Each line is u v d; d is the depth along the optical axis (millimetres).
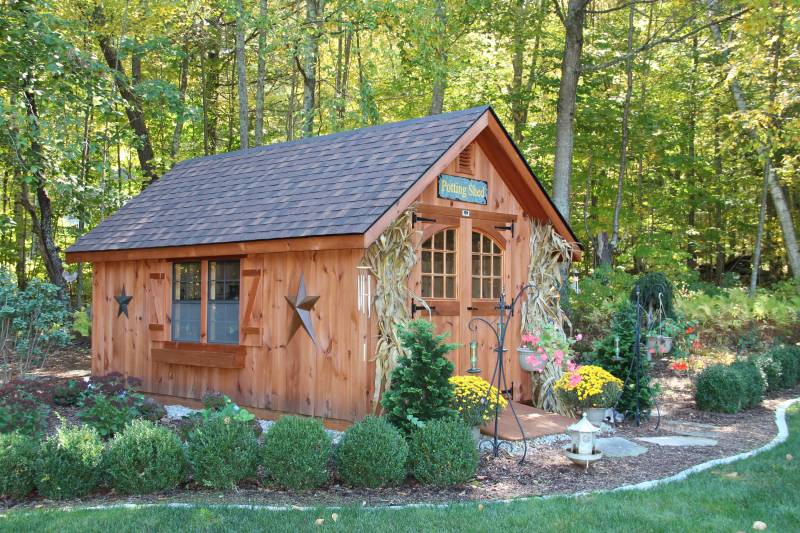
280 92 29219
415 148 9461
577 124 21578
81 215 16656
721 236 25141
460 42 21516
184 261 10859
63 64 14562
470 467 6738
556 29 24328
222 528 5332
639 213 24719
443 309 9484
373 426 6785
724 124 22562
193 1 19250
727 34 21812
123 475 6426
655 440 8875
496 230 10461
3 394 8938
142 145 17391
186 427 7523
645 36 23047
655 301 13102
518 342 10836
